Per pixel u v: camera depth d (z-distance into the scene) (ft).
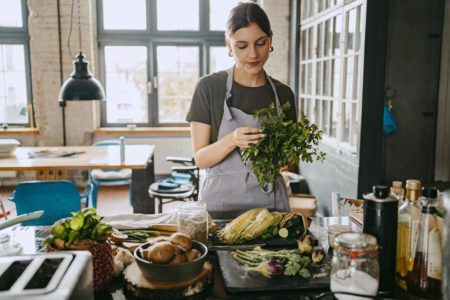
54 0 19.06
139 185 14.52
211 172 5.99
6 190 19.80
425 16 13.52
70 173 20.25
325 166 14.52
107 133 20.29
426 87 13.88
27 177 20.49
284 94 6.27
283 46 19.35
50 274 3.16
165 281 3.76
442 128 14.15
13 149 14.96
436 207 3.84
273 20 19.16
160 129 20.72
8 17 20.02
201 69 21.49
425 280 3.80
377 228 3.76
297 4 17.98
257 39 5.36
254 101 6.07
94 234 3.83
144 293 3.73
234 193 5.93
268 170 5.31
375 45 11.16
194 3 20.93
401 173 14.24
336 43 13.84
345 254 3.45
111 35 20.59
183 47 21.26
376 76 11.29
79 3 19.22
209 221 5.24
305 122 5.12
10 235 5.34
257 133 5.18
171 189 13.71
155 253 3.76
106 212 16.74
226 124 5.93
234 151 5.92
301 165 17.58
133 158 14.40
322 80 14.98
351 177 12.20
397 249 4.02
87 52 19.61
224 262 4.35
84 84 14.32
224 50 21.42
